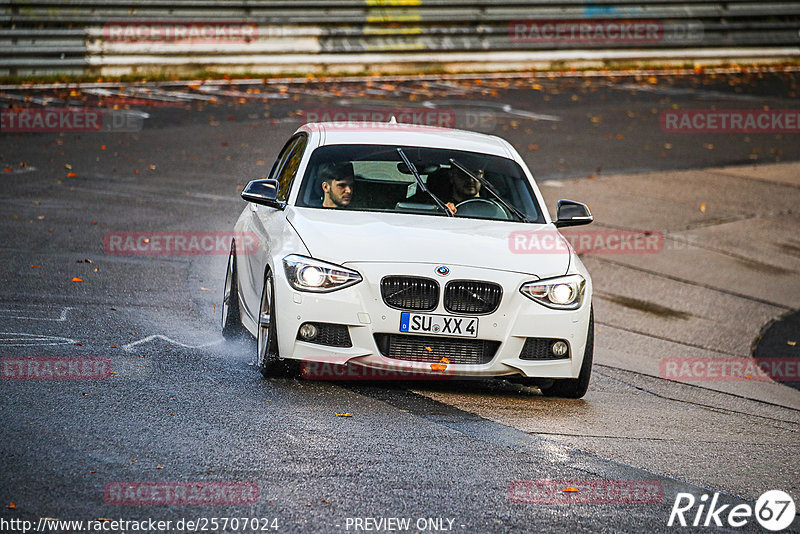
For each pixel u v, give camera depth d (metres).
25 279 32.34
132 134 62.88
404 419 20.75
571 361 23.31
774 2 114.50
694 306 42.84
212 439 18.23
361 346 22.39
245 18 88.56
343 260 22.64
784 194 62.53
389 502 15.80
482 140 28.84
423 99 83.50
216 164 56.50
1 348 24.02
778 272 48.91
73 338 25.69
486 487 16.86
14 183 48.56
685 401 26.97
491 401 23.22
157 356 24.59
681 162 68.62
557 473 17.98
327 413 20.66
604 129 77.50
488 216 25.73
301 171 26.27
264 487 16.03
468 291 22.62
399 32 96.38
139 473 16.23
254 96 79.25
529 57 103.19
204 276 35.75
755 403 28.48
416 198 25.78
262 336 23.73
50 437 17.61
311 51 92.25
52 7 80.12
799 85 105.06
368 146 27.09
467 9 99.56
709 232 53.78
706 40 111.62
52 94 74.69
